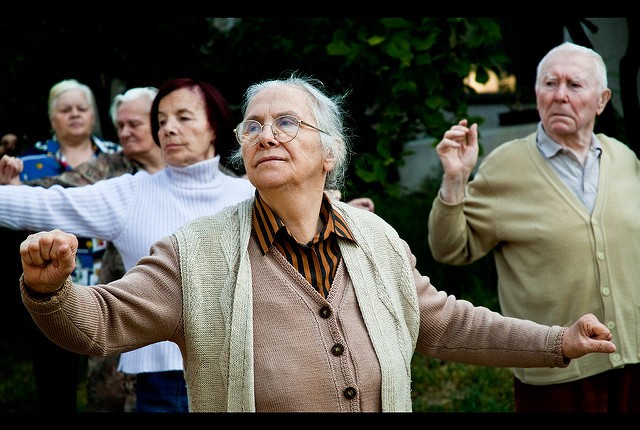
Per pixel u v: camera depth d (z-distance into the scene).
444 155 4.04
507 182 4.15
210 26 7.05
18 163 4.28
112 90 7.10
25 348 7.06
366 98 6.59
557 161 4.11
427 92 6.39
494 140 8.42
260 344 2.55
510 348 2.82
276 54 6.80
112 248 4.35
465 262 4.27
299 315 2.57
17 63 6.90
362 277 2.67
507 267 4.19
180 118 3.82
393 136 6.57
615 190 4.07
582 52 4.12
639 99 6.41
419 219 7.63
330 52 6.34
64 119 5.50
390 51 6.13
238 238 2.67
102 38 6.86
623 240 4.01
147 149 4.80
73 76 6.96
